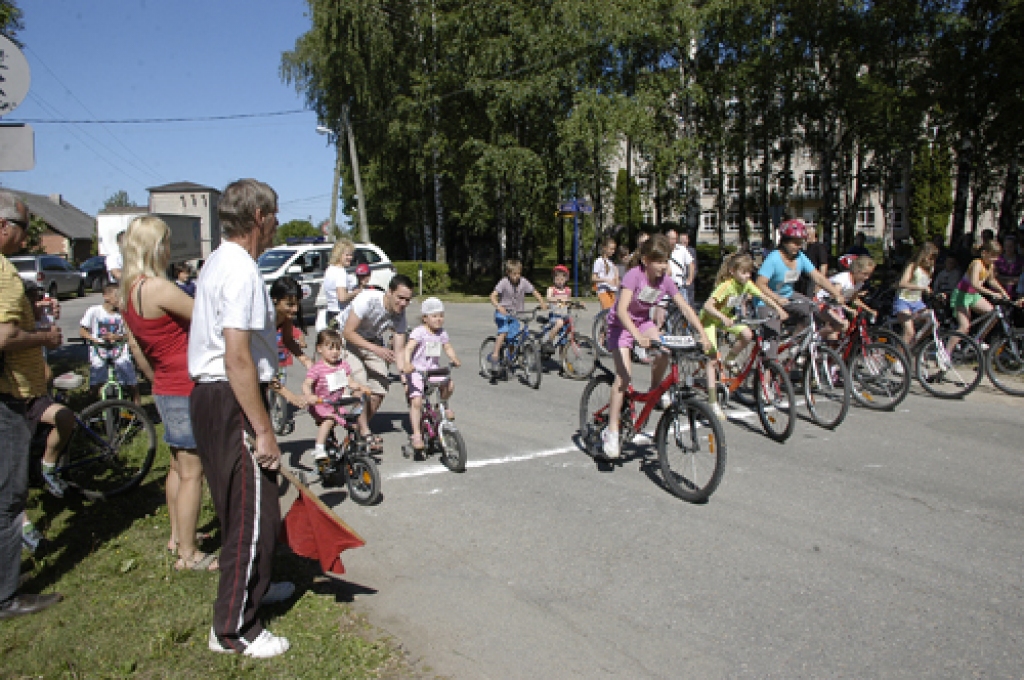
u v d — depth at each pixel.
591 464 6.27
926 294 9.80
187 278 10.33
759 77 25.61
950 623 3.67
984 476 5.81
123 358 7.29
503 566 4.37
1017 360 8.65
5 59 4.38
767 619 3.72
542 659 3.38
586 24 25.09
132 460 5.68
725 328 7.38
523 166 25.55
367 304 6.27
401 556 4.52
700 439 5.31
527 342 9.63
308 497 3.61
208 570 4.17
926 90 19.72
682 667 3.31
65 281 29.00
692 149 24.98
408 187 32.91
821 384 7.33
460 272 39.97
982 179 25.16
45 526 4.86
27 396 4.38
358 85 28.62
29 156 4.46
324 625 3.62
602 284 11.77
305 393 5.51
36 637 3.44
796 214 41.72
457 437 6.02
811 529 4.82
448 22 27.39
